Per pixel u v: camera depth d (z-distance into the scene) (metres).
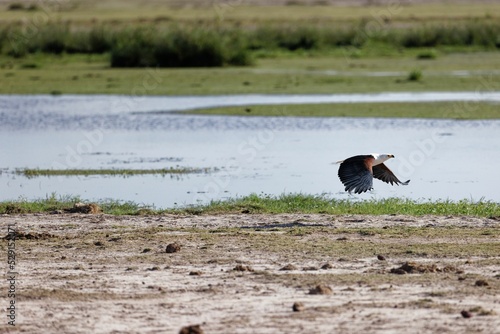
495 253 46.03
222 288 40.03
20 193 67.69
